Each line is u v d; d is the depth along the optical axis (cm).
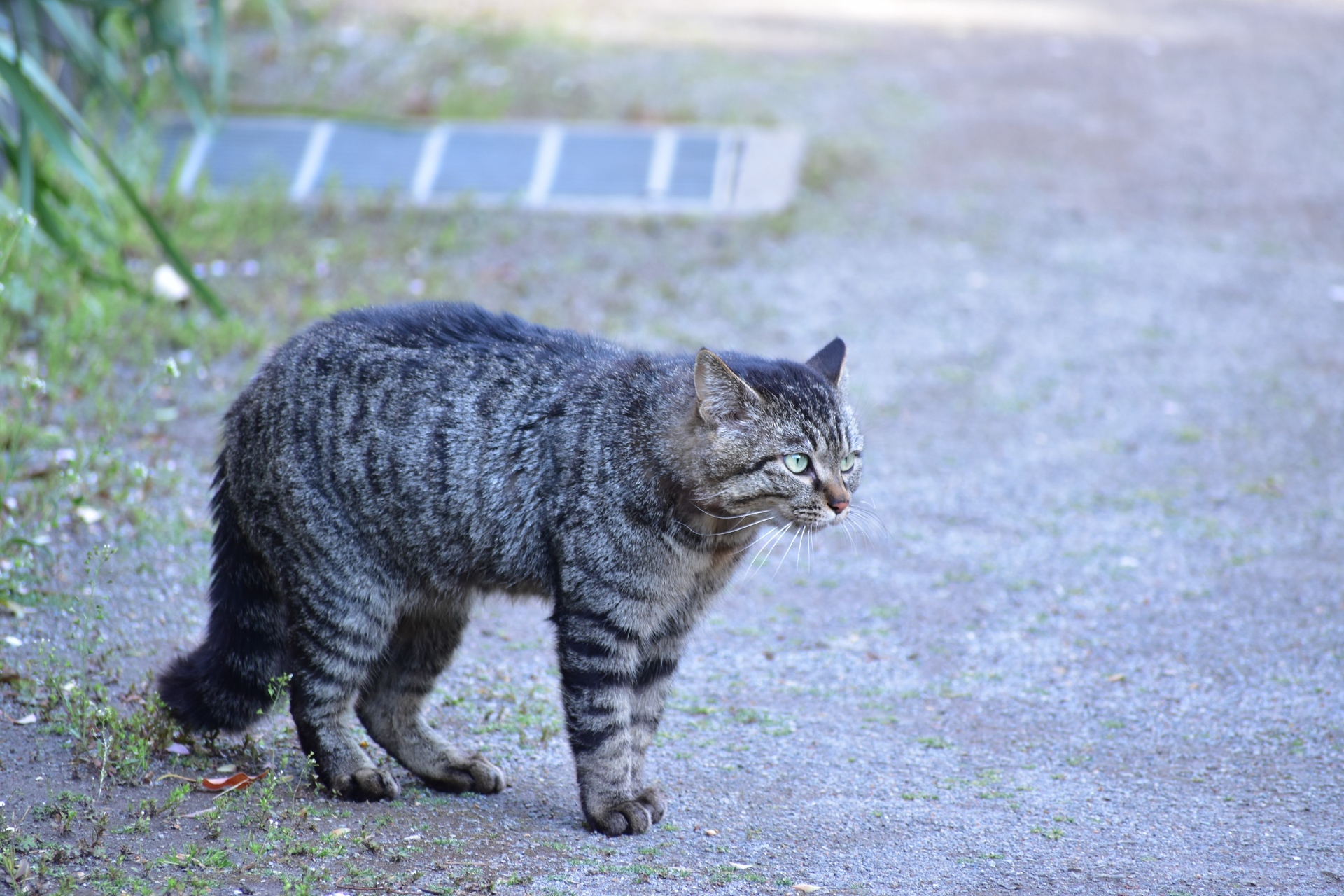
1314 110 1608
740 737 593
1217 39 1888
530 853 477
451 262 1130
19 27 984
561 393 514
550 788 545
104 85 1032
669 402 502
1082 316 1120
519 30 1672
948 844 497
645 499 494
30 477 732
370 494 512
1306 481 886
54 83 1152
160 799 486
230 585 539
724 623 714
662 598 506
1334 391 1009
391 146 1338
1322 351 1072
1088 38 1861
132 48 1342
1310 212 1338
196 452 814
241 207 1152
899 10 1953
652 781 541
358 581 517
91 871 429
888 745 591
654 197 1285
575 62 1581
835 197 1318
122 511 726
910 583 761
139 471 638
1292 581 759
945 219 1289
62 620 623
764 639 698
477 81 1496
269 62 1494
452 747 546
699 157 1361
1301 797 548
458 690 623
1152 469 899
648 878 459
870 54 1725
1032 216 1304
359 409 516
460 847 477
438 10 1723
